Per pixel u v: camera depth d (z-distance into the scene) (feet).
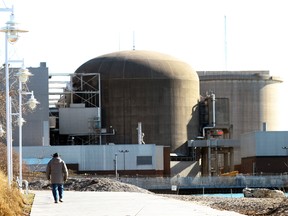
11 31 153.99
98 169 575.79
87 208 139.64
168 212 128.67
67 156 571.28
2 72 401.90
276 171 593.01
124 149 581.12
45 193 217.97
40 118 584.40
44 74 588.50
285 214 149.28
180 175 635.66
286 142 595.88
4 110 370.12
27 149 562.25
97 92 650.43
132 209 136.36
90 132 633.61
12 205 121.90
